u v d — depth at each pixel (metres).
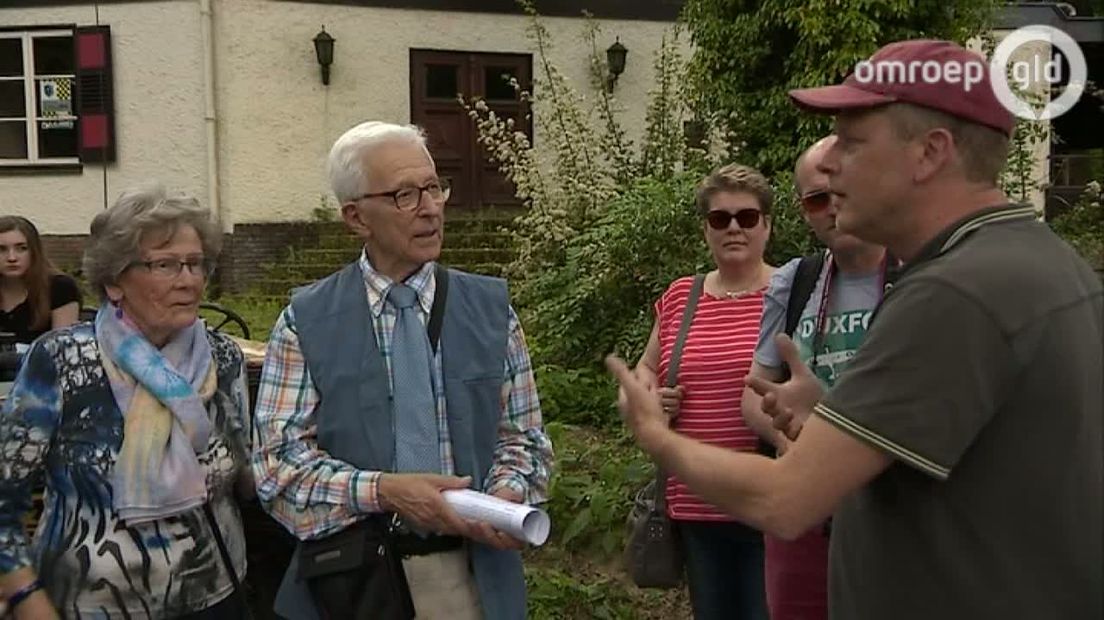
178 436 2.46
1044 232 1.81
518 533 2.29
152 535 2.45
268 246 13.03
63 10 13.21
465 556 2.58
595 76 13.55
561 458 5.34
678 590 4.62
